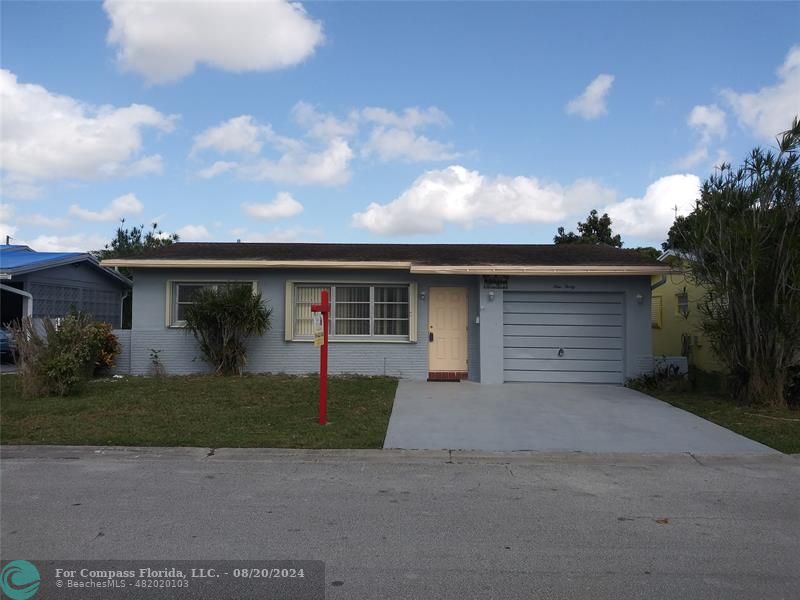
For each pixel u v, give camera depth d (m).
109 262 14.31
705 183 11.20
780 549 4.86
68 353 11.54
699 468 7.51
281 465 7.51
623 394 12.50
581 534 5.18
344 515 5.64
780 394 10.78
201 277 14.76
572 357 14.04
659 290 19.33
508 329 14.10
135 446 8.16
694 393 12.52
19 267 18.52
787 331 10.48
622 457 7.94
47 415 9.78
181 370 14.64
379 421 9.71
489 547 4.87
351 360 14.52
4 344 17.58
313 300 14.73
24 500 6.04
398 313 14.70
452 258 15.15
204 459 7.76
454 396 12.13
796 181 10.24
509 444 8.52
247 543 4.93
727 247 10.69
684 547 4.89
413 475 7.11
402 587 4.14
